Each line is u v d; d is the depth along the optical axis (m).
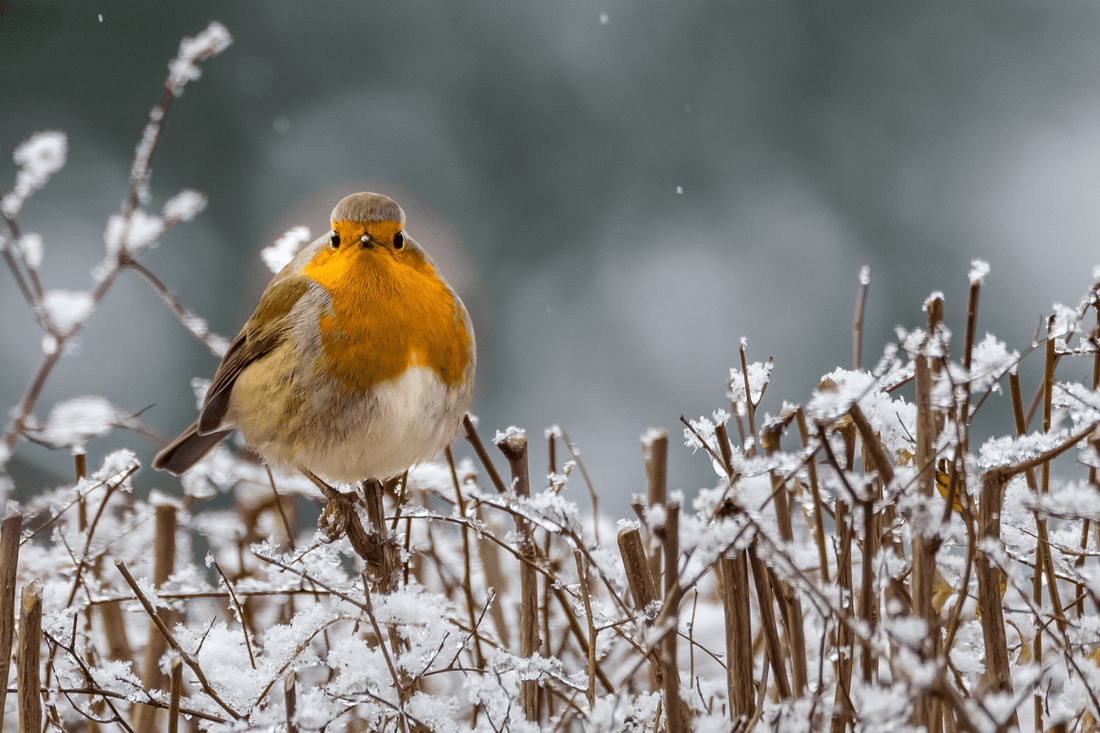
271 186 9.61
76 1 9.18
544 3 10.12
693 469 8.69
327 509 6.24
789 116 10.09
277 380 6.23
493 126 10.15
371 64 9.96
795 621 6.09
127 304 9.06
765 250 9.83
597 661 6.16
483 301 9.90
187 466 6.32
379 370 6.23
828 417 6.07
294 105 9.76
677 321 9.74
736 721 6.08
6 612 6.10
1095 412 6.10
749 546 6.09
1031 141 9.70
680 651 6.22
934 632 6.07
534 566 6.13
